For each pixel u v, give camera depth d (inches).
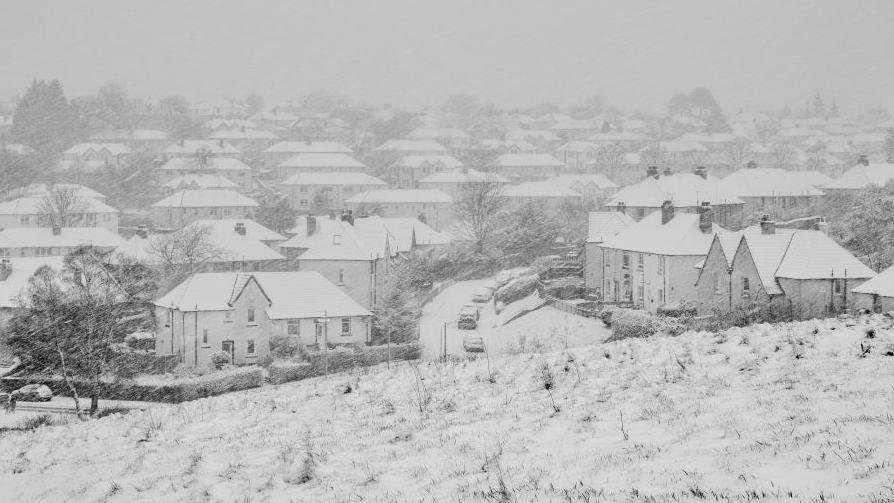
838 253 2549.2
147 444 1076.5
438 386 1210.0
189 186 6953.7
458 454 834.8
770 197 4813.0
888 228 3353.8
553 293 3634.4
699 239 3154.5
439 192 6496.1
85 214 5994.1
